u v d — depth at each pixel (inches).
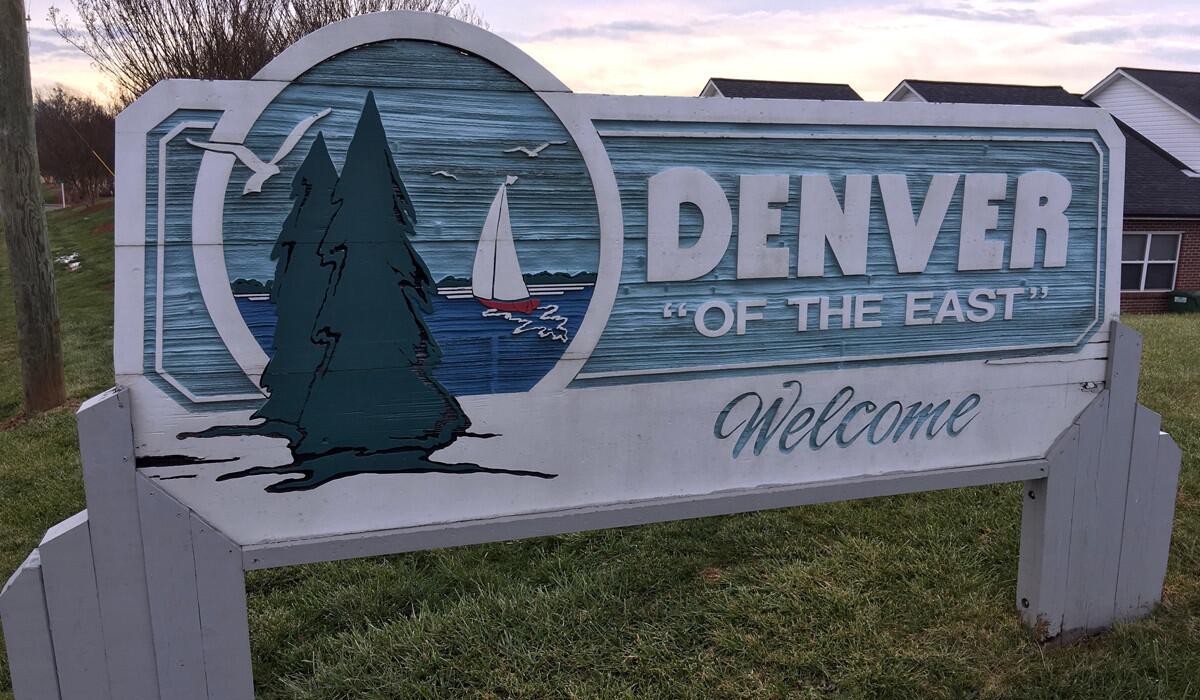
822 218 103.4
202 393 85.0
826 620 125.3
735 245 100.7
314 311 87.0
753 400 104.1
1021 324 113.7
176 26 515.2
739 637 121.1
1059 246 113.6
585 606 130.3
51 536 83.0
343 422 89.4
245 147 83.1
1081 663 113.8
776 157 100.7
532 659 116.6
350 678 113.3
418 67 87.0
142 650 87.1
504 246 92.0
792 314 104.2
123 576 85.3
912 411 111.2
